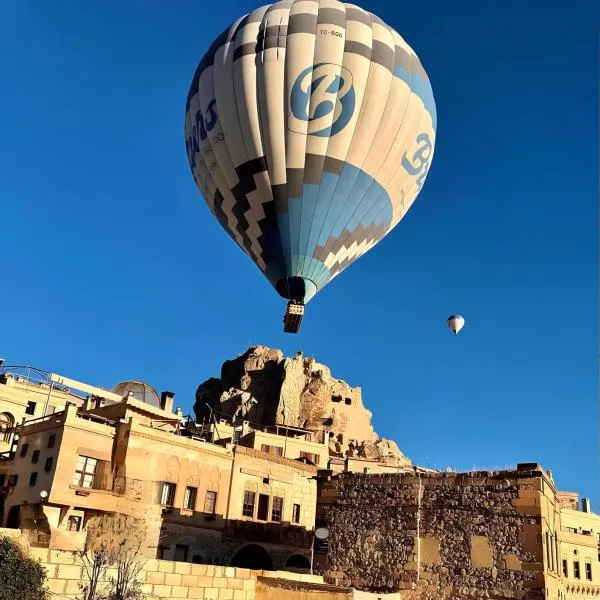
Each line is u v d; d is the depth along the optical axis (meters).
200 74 39.41
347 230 36.69
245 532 44.88
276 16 37.62
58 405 63.09
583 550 61.66
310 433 86.50
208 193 39.62
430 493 27.95
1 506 40.69
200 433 54.56
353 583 28.03
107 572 20.61
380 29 38.09
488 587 25.62
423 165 39.28
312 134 35.56
